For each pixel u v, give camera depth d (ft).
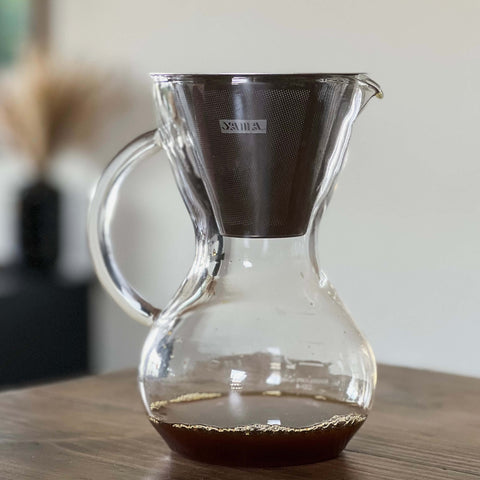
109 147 8.46
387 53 6.40
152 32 7.80
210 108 2.43
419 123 6.31
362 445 2.75
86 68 8.41
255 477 2.45
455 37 6.12
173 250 7.82
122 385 3.52
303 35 6.81
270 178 2.45
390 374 3.76
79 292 8.93
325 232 6.79
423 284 6.38
